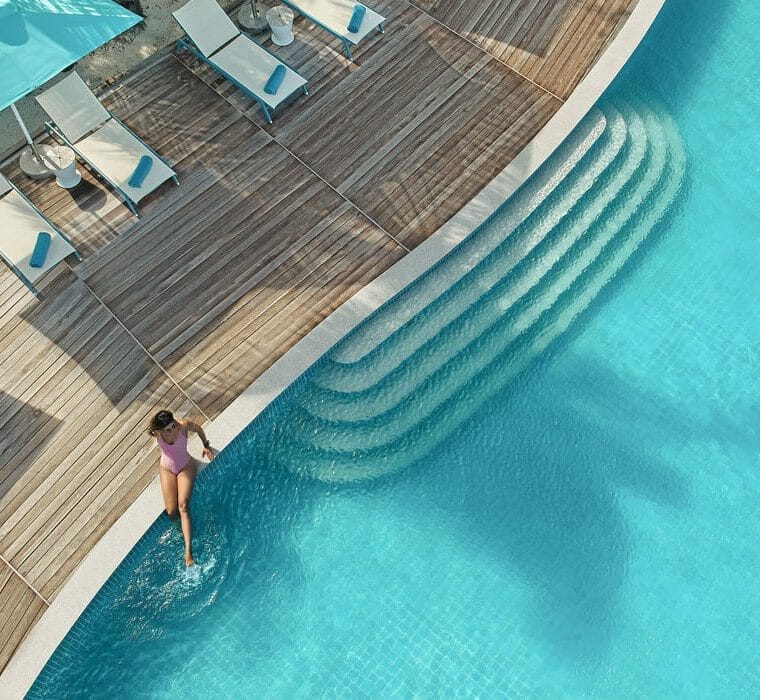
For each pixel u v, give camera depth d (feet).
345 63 42.65
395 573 32.96
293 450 34.71
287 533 33.53
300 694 30.86
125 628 31.58
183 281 36.96
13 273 37.27
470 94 41.24
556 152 40.04
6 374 35.04
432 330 36.37
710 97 43.16
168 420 30.53
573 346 37.17
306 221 38.17
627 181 40.14
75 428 33.91
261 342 35.42
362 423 35.14
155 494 32.53
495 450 35.06
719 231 39.58
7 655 29.81
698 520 33.91
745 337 37.37
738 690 30.91
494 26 43.34
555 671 31.22
